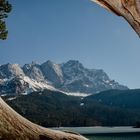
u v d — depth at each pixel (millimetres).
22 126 13375
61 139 14141
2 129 12555
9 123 12977
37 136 13430
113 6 8367
